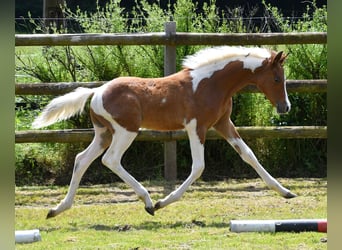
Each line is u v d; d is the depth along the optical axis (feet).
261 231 29.30
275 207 34.32
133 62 43.45
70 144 42.55
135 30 45.29
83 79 43.42
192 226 30.73
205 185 40.16
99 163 42.47
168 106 32.35
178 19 44.34
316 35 40.68
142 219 32.19
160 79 32.96
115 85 32.19
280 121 44.14
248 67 32.99
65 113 32.32
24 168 42.39
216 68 32.83
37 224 31.50
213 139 41.86
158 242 27.78
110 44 39.99
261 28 46.21
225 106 33.30
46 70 43.29
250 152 34.45
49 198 37.50
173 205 35.06
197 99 32.40
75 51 43.19
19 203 36.35
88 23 45.14
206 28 44.70
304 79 44.32
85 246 27.27
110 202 36.29
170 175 41.22
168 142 40.88
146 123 32.73
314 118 44.09
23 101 43.88
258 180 41.57
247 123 43.73
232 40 40.52
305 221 29.27
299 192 37.83
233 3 87.97
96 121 32.50
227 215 32.81
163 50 43.24
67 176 42.11
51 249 26.94
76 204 35.83
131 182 32.01
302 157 43.73
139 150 43.01
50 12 49.67
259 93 42.75
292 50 44.09
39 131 39.37
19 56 44.52
